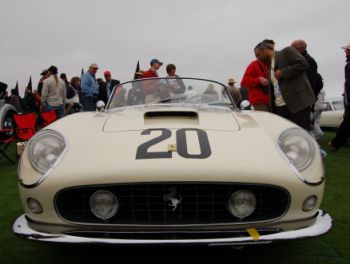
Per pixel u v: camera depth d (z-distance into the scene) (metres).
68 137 2.31
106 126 2.54
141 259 2.42
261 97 4.96
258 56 4.87
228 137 2.34
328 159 5.58
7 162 5.96
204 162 2.04
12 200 3.77
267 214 2.10
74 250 2.57
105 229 2.04
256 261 2.38
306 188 2.08
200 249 2.55
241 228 2.06
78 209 2.09
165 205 2.06
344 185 4.05
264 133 2.42
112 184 1.99
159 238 1.98
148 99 3.49
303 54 5.19
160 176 1.98
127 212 2.08
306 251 2.51
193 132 2.38
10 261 2.42
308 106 4.43
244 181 2.00
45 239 2.00
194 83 3.63
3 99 8.48
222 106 3.46
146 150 2.13
